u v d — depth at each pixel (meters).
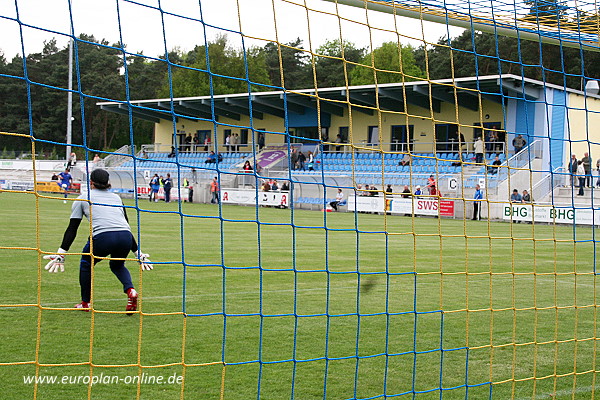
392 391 4.05
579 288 8.58
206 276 8.42
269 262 10.16
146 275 8.27
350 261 10.68
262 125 37.09
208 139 39.00
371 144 33.72
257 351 4.78
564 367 4.85
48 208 22.39
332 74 52.72
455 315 6.41
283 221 20.00
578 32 6.25
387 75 42.81
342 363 4.62
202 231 16.19
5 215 18.36
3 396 3.59
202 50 46.72
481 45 31.31
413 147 29.52
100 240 5.45
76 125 48.12
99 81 47.59
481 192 24.73
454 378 4.41
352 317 6.15
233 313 6.13
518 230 19.23
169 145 40.41
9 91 45.81
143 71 49.25
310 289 7.73
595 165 26.19
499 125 28.70
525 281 9.08
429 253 12.45
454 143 30.50
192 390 3.88
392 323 5.94
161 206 27.44
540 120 26.22
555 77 29.36
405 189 26.08
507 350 5.19
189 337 5.07
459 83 26.62
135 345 4.74
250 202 29.48
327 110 34.59
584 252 13.78
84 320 5.47
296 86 52.56
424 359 4.83
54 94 46.28
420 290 7.93
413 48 43.38
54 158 41.56
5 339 4.73
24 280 7.39
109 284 7.40
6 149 45.84
